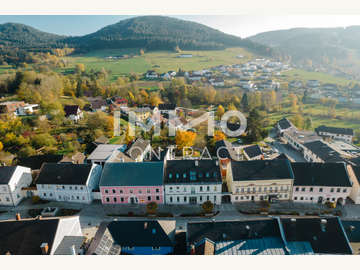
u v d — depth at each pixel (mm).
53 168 68750
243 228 47938
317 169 66312
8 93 164500
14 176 66250
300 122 140250
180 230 56375
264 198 66875
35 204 67125
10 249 42656
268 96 189625
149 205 61594
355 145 119000
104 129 120750
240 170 66625
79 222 54594
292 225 46969
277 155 94125
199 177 65250
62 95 176375
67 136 108875
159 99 186500
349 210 63469
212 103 186875
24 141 99062
